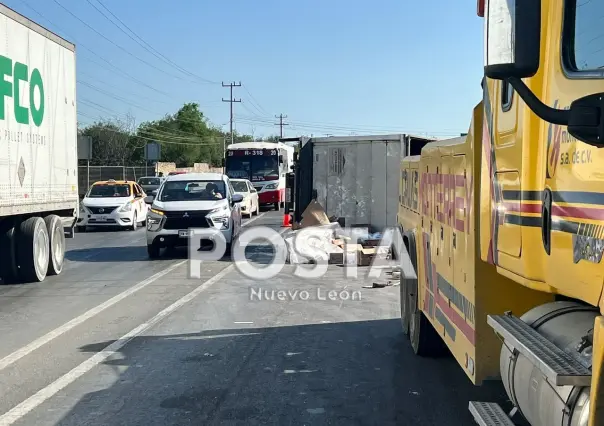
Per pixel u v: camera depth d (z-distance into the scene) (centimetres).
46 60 1361
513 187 379
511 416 378
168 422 569
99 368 729
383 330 908
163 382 679
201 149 9575
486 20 318
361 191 1716
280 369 724
